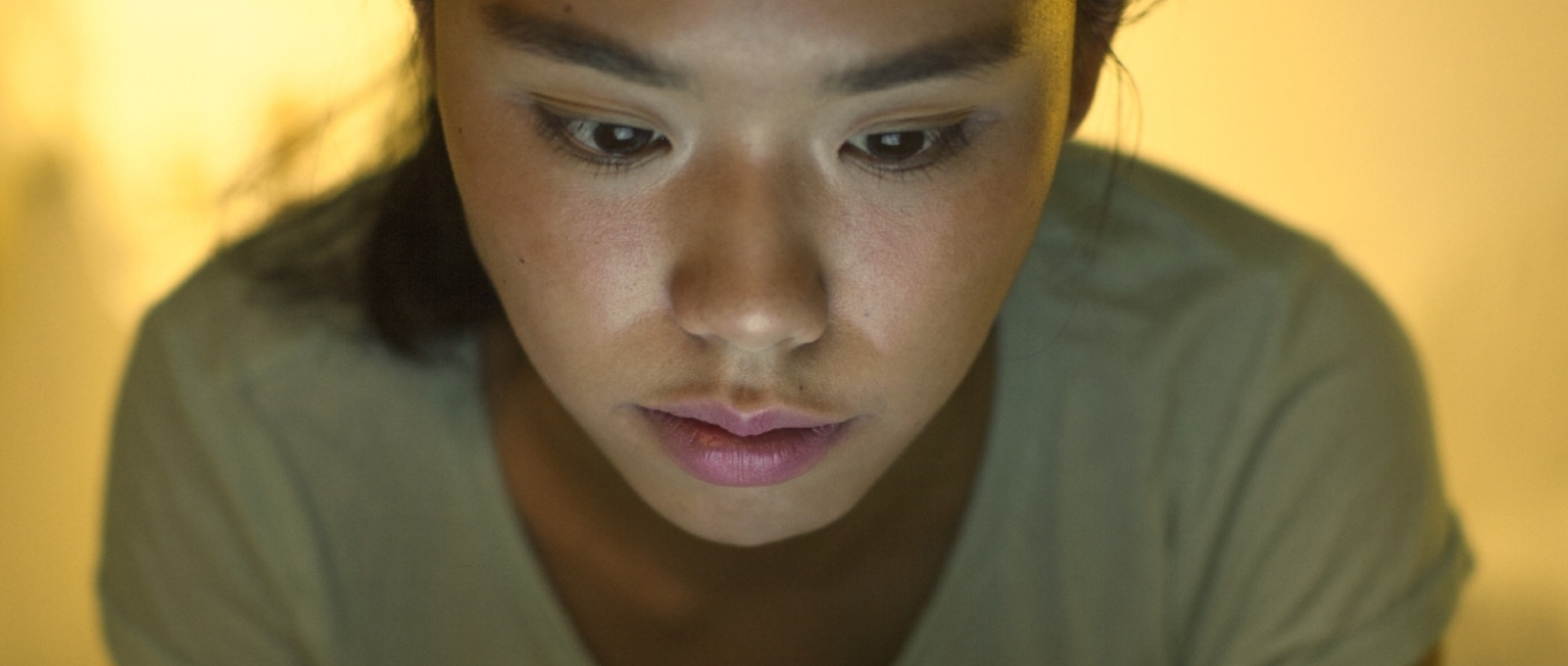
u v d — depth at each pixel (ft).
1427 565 2.07
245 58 5.77
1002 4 1.44
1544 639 4.10
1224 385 2.04
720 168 1.46
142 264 5.30
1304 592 2.06
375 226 1.96
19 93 5.72
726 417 1.60
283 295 2.02
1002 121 1.50
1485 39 5.01
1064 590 2.07
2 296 5.16
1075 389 2.01
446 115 1.59
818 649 2.05
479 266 1.94
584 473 1.97
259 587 2.09
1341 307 2.04
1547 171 4.94
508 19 1.45
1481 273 4.83
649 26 1.40
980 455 2.00
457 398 2.00
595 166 1.50
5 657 4.12
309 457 2.05
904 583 2.03
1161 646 2.13
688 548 1.99
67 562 4.36
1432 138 4.98
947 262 1.54
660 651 2.05
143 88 5.78
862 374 1.57
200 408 2.03
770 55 1.40
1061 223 2.04
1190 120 5.09
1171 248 2.05
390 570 2.08
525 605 2.05
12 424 4.74
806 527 1.69
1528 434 4.51
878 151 1.49
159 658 2.08
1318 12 5.10
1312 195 4.99
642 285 1.54
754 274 1.48
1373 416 2.03
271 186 2.18
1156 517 2.07
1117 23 1.76
